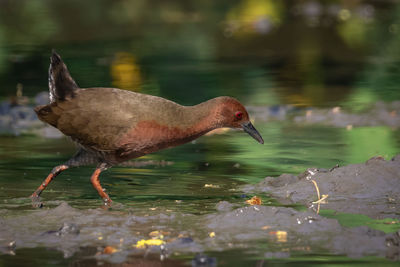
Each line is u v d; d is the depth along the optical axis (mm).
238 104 11422
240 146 14586
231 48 26516
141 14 34406
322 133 15500
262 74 22188
